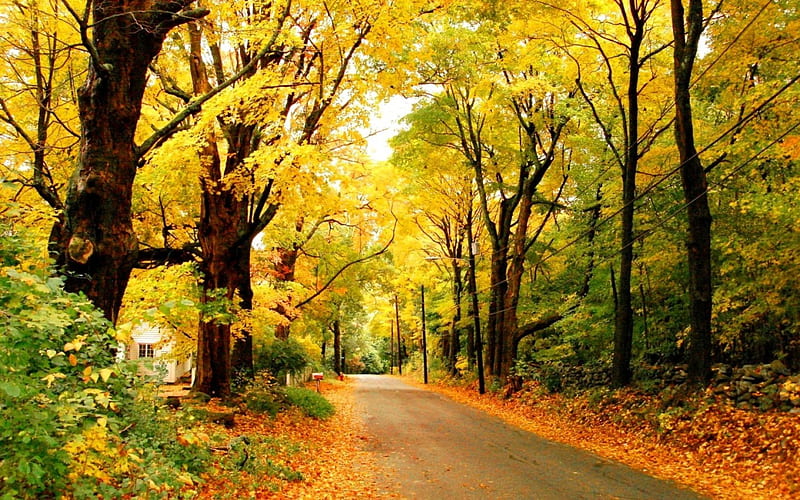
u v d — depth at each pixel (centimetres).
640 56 1705
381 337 7888
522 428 1505
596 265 1995
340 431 1442
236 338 1534
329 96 1112
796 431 876
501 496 756
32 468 331
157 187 1196
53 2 992
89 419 376
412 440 1288
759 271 1330
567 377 1973
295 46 1005
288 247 1939
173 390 2028
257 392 1432
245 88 948
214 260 1295
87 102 720
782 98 1202
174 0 747
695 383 1234
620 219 1769
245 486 707
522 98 2067
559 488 800
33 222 877
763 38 1330
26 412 336
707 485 820
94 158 718
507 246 2573
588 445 1205
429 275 3888
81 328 408
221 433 957
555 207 2406
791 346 1360
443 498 748
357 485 829
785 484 765
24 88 1025
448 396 2723
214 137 1170
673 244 1534
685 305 1642
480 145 2398
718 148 1305
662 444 1110
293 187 1160
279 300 1761
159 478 436
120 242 724
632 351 1870
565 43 1591
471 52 1728
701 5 1251
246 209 1423
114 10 725
